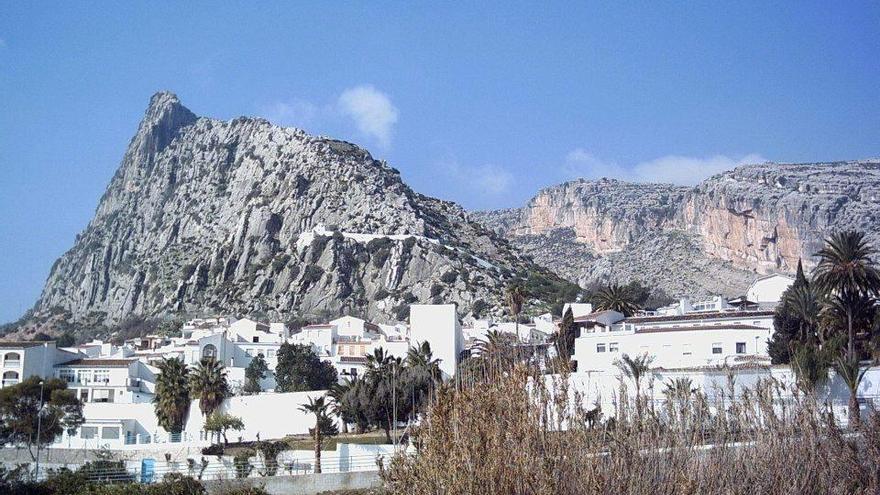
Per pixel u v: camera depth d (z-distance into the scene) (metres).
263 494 84.94
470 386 55.69
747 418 62.81
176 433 146.00
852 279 115.75
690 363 125.31
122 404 152.25
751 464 59.06
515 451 50.84
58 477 91.94
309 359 177.75
